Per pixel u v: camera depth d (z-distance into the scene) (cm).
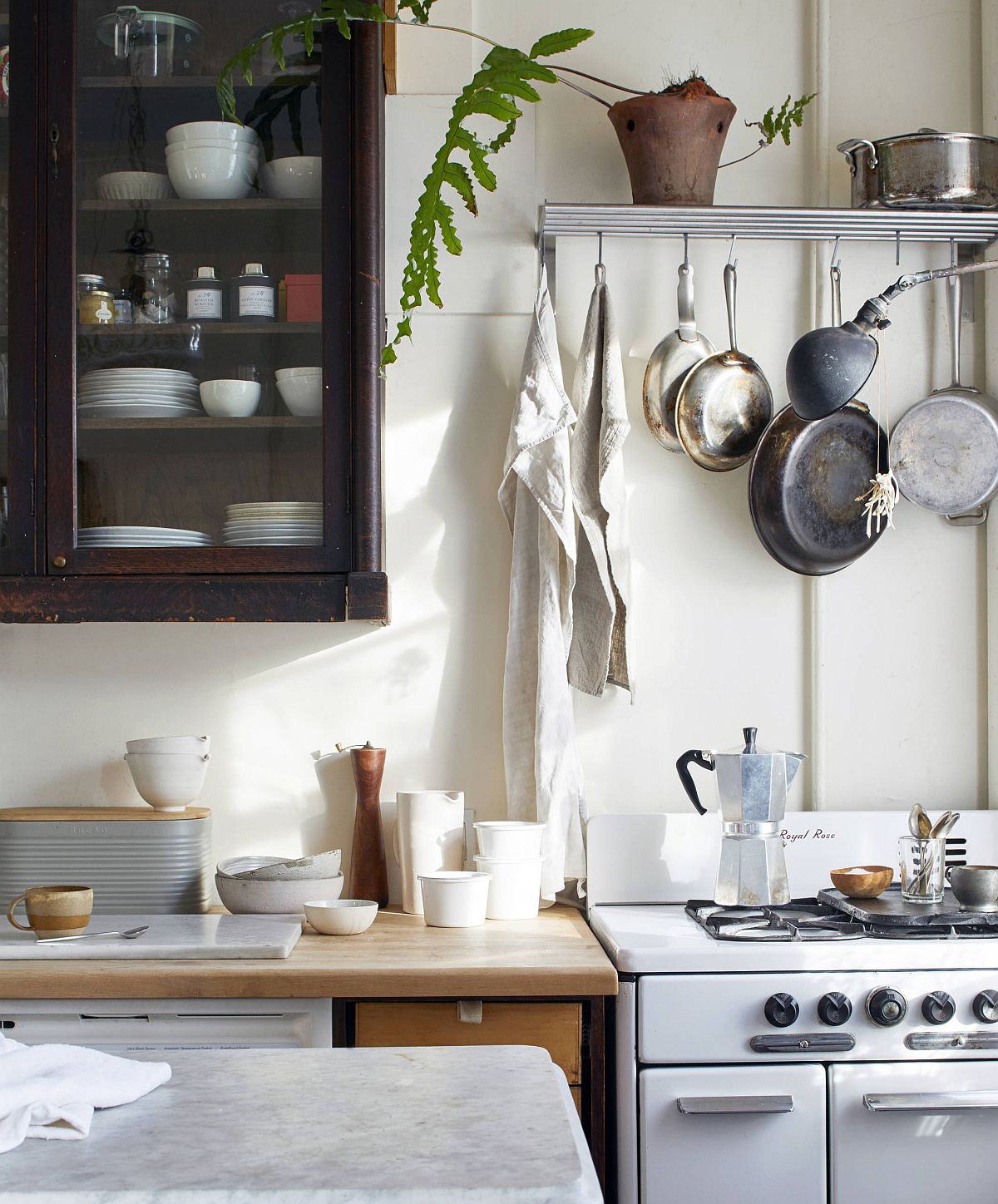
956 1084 173
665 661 234
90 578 199
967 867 203
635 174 222
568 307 236
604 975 168
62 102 203
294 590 198
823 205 238
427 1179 76
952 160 218
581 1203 74
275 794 229
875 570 237
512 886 206
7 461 200
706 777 232
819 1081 172
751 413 229
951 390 233
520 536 224
